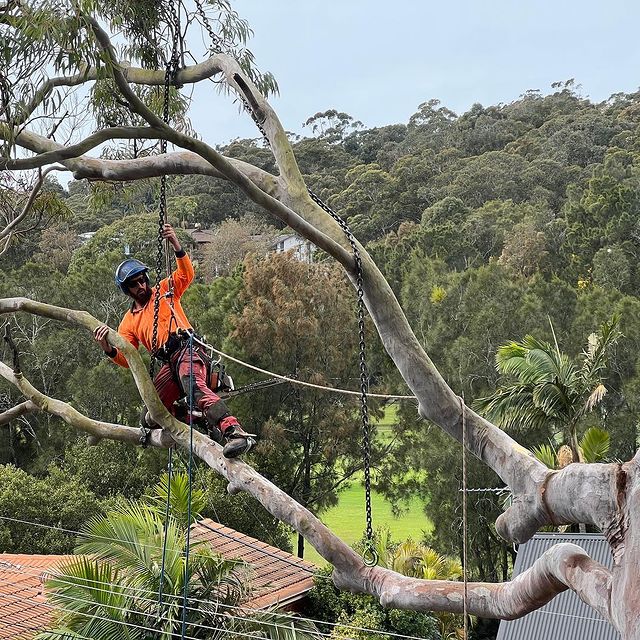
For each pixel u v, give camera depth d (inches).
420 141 3745.1
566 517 207.3
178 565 489.4
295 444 1379.2
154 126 257.8
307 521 240.8
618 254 1758.1
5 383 1384.1
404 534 1433.3
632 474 187.3
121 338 268.7
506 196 2827.3
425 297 1365.7
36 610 545.6
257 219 3115.2
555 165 2883.9
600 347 776.9
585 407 758.5
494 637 1011.9
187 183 3255.4
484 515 1130.7
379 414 1370.6
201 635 482.6
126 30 337.4
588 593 192.4
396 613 732.0
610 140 3102.9
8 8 289.4
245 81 288.7
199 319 1416.1
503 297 1256.2
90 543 501.4
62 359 1448.1
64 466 1244.5
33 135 304.5
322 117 4188.0
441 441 1151.6
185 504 527.2
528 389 770.2
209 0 342.6
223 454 257.1
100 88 316.5
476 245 2282.2
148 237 1941.4
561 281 1274.6
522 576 213.2
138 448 1159.0
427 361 239.6
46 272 1546.5
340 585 242.7
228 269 2586.1
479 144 3585.1
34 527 957.8
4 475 994.7
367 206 3041.3
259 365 1341.0
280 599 676.7
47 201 470.0
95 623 452.1
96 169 288.7
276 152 271.1
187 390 264.5
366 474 238.5
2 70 290.7
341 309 1373.0
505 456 225.3
